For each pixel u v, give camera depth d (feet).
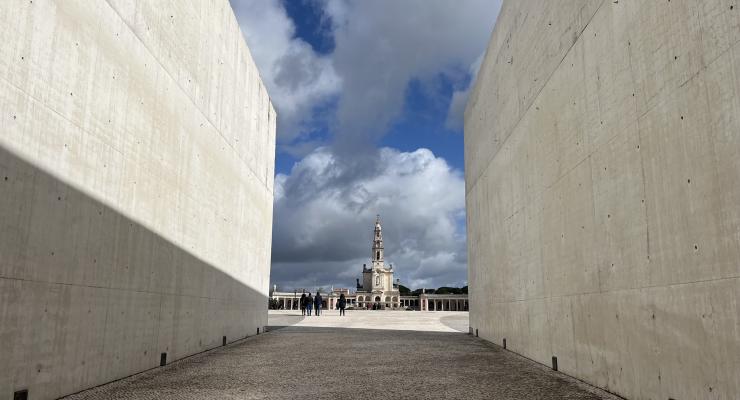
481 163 54.54
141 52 27.27
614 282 22.53
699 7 16.19
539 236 33.63
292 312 155.02
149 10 28.25
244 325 51.19
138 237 27.22
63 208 20.43
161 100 29.94
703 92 16.03
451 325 82.07
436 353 39.70
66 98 20.56
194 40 35.58
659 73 18.66
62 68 20.25
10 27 17.30
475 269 58.59
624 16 21.42
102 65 23.26
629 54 20.98
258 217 56.80
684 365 17.20
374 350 41.65
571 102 27.71
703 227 16.11
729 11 14.75
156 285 29.71
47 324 19.51
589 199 25.29
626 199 21.33
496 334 46.65
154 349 29.71
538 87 33.78
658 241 18.81
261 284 59.16
